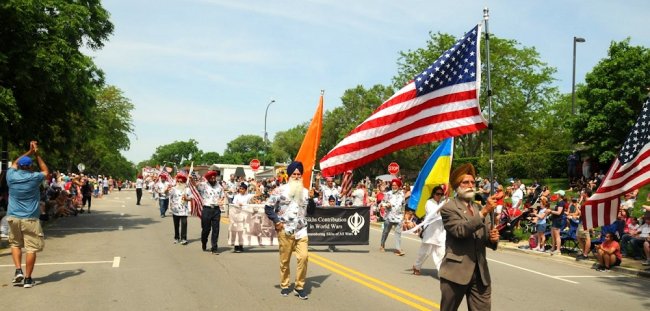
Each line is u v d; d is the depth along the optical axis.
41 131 18.30
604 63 35.53
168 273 10.07
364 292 8.67
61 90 15.74
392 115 9.46
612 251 12.56
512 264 13.13
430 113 9.38
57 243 14.55
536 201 19.59
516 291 9.48
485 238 5.10
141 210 28.75
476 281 5.10
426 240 9.95
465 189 5.09
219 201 12.96
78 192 28.14
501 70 47.16
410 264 11.95
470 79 9.33
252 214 13.30
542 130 52.62
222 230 18.41
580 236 14.43
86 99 18.28
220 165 51.69
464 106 9.31
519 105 48.38
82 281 9.24
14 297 7.99
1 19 14.57
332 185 23.30
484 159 39.44
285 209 8.22
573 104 37.47
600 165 36.53
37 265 10.88
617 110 34.03
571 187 32.31
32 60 14.77
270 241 13.36
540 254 15.28
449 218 5.02
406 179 60.34
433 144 56.88
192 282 9.23
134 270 10.37
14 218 8.57
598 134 35.22
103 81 19.62
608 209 11.60
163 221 21.81
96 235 16.55
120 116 65.19
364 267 11.31
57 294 8.22
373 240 17.12
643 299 9.27
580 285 10.45
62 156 20.59
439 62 9.38
